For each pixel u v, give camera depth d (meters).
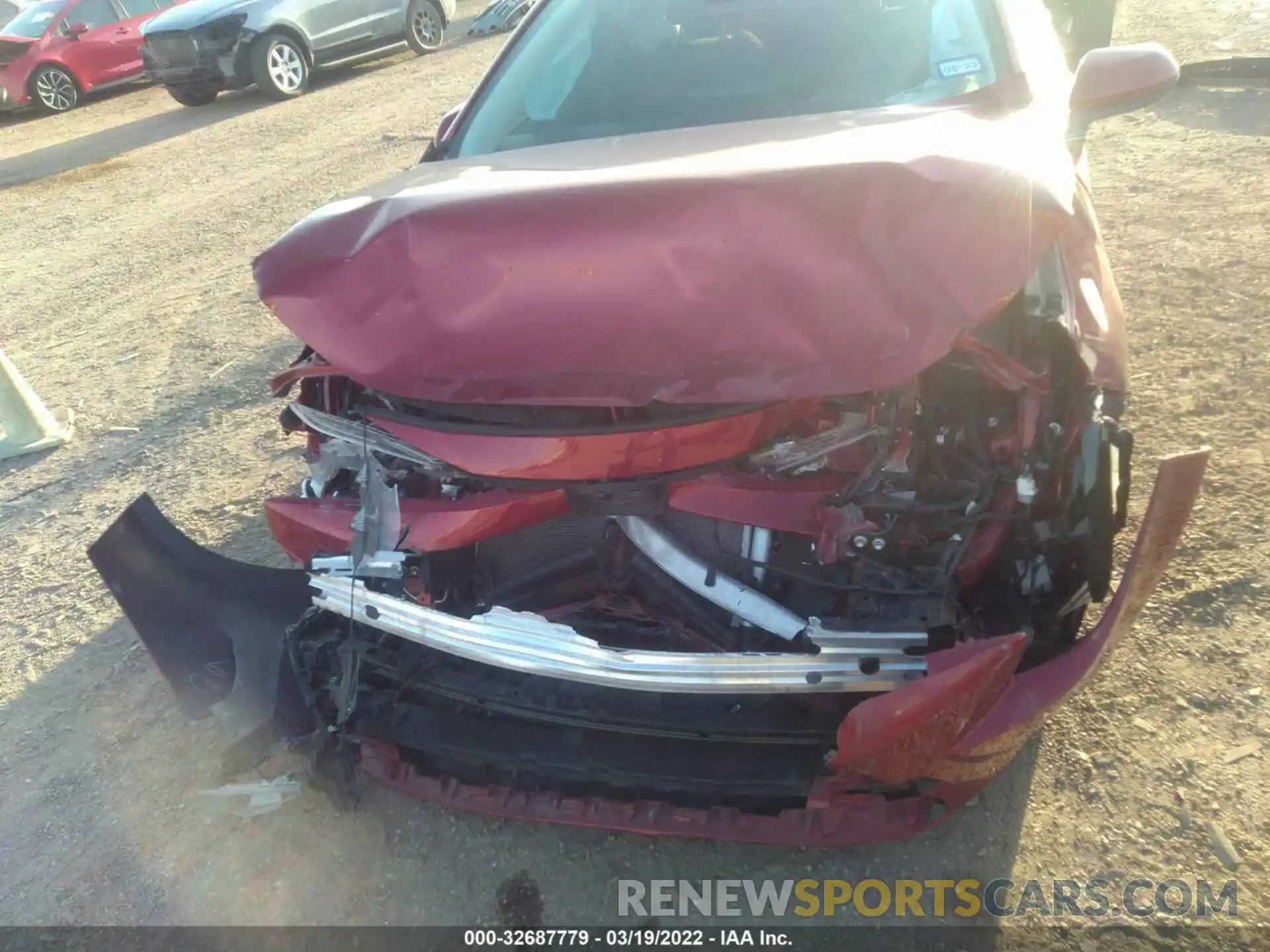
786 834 1.96
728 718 1.91
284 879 2.24
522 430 1.83
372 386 1.88
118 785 2.56
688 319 1.70
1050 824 2.08
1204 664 2.36
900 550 1.84
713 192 1.73
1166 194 4.95
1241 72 6.32
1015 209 1.73
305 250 2.04
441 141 3.00
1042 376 1.82
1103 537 1.81
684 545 1.94
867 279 1.67
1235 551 2.66
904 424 1.82
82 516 3.81
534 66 3.06
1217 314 3.78
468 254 1.80
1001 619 1.93
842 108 2.51
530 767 2.04
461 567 2.10
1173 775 2.13
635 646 2.03
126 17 13.27
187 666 2.29
